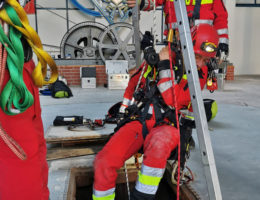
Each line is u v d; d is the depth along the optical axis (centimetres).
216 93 591
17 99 72
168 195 188
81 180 184
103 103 466
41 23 901
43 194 87
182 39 115
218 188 115
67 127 252
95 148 225
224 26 229
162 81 134
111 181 125
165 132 128
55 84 552
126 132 135
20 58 70
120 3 828
